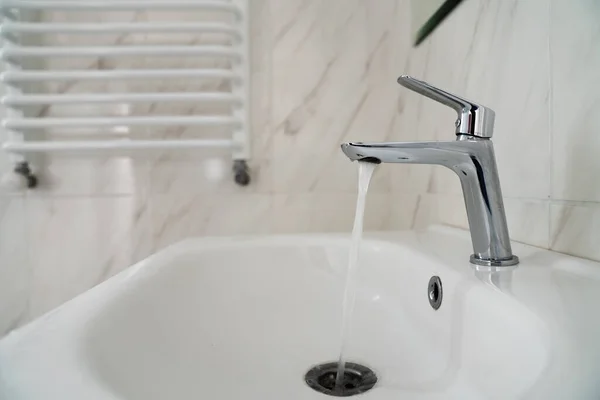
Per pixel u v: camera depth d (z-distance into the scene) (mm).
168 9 888
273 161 970
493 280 428
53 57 882
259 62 963
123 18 940
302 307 678
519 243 552
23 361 277
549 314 334
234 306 647
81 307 393
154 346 455
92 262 941
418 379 475
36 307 936
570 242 469
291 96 970
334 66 976
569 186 466
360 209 535
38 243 932
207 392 454
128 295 462
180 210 951
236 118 914
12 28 854
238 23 920
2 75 856
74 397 233
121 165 939
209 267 668
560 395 238
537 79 507
